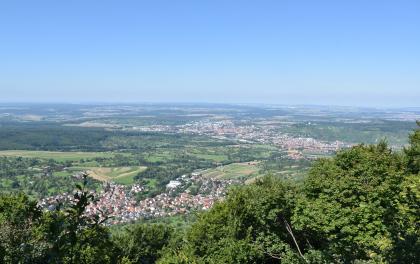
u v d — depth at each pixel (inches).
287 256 818.8
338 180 713.0
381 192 639.1
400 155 874.1
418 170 815.1
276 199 867.4
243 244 839.1
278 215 879.1
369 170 698.8
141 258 1204.5
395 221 407.5
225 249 842.8
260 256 861.8
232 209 920.3
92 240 255.0
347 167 754.2
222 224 920.9
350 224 640.4
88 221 234.2
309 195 768.3
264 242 877.2
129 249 1139.3
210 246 892.0
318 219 672.4
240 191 953.5
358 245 647.1
